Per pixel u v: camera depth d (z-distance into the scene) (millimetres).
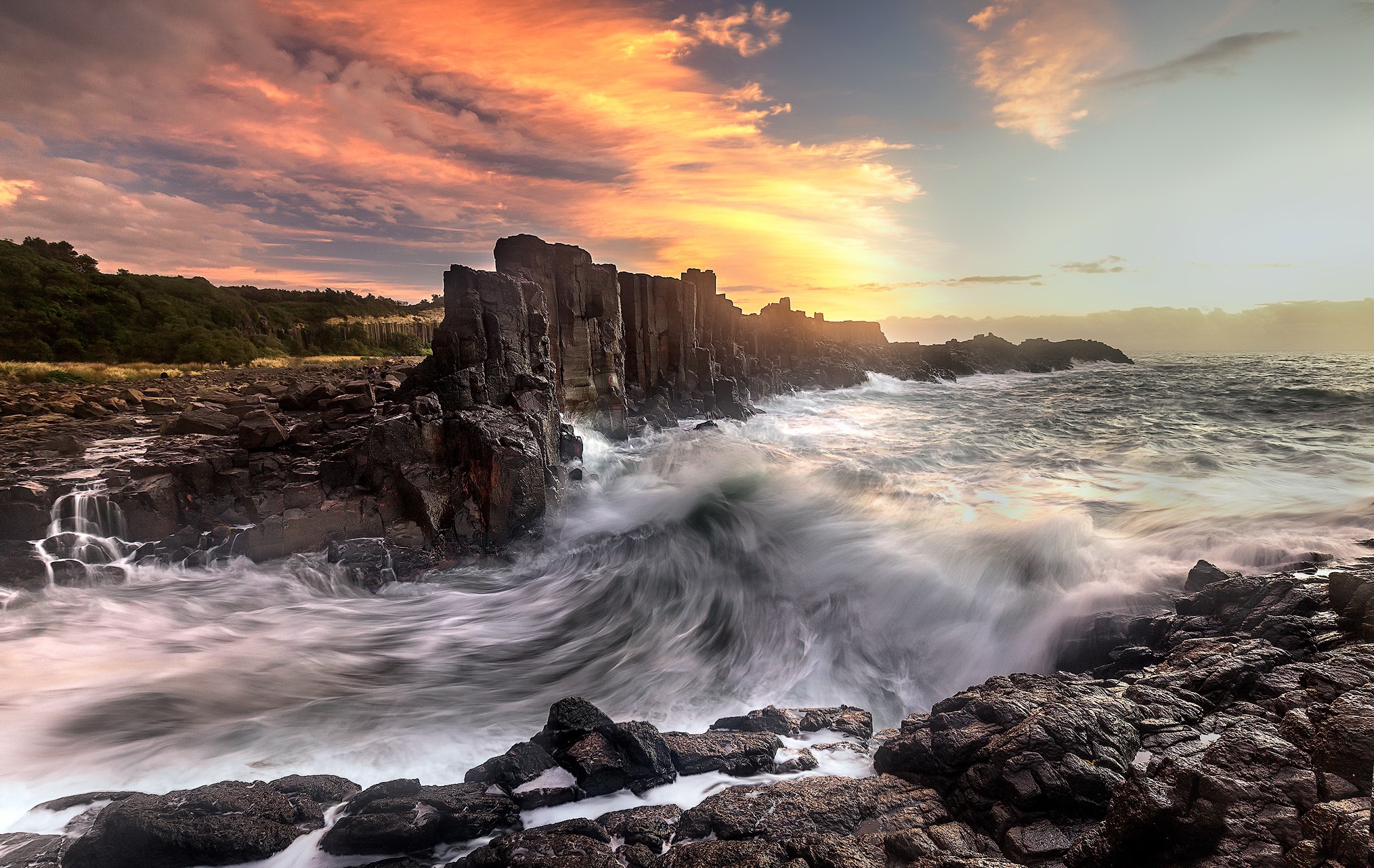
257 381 37906
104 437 21844
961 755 5703
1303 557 12109
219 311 89875
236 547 15406
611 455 26500
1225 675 6574
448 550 16375
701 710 9750
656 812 5820
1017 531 14961
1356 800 3830
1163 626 9312
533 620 13492
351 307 154000
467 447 17609
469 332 20719
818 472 23188
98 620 12625
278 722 9117
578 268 29516
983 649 11086
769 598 13797
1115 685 7012
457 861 5336
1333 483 19953
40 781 7457
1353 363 96125
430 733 8852
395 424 17625
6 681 10109
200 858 5469
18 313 67250
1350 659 6008
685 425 38375
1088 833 4570
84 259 114000
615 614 13688
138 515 15406
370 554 15555
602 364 31125
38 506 14695
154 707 9438
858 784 5898
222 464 17297
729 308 57281
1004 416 43844
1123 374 92125
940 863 4438
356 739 8625
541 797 6223
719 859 4965
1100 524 16297
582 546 17250
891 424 40562
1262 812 4109
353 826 5598
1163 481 21344
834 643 11992
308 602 14016
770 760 6836
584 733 6891
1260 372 79562
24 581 13727
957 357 99438
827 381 67688
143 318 78188
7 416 24359
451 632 12859
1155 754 5410
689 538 17156
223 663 11094
